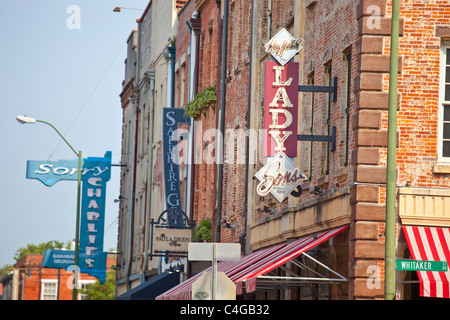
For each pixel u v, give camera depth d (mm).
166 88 68188
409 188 26875
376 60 27312
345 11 29625
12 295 177000
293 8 37031
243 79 45438
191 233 51969
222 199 49062
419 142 27172
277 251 33688
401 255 26750
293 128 30078
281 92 30125
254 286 26766
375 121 27219
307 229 32406
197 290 23406
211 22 54625
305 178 30078
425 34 27375
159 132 69062
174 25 67250
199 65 57688
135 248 79312
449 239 26562
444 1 27500
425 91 27312
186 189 59750
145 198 75312
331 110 30734
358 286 26750
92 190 80000
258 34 42219
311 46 33625
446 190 26922
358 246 26875
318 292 32125
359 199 27016
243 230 43719
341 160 29641
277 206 37156
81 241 79625
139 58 81875
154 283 58094
